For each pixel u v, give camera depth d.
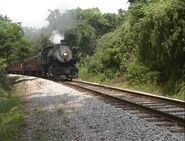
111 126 10.16
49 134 9.71
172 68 20.42
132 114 11.99
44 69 39.38
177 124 10.09
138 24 21.78
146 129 9.48
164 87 20.34
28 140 9.20
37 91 22.39
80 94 19.22
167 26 19.06
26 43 39.12
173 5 19.05
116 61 31.02
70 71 36.00
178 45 18.84
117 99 15.91
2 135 9.86
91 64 37.25
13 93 22.41
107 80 31.23
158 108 13.60
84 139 8.79
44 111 13.81
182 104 14.04
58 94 19.80
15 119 12.14
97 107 13.95
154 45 19.77
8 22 37.03
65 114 12.79
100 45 38.03
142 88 22.66
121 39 31.59
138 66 24.66
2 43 33.94
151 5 21.42
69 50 36.78
